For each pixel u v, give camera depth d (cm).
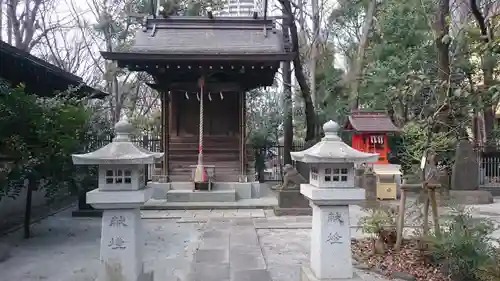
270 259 658
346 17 2041
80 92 1195
